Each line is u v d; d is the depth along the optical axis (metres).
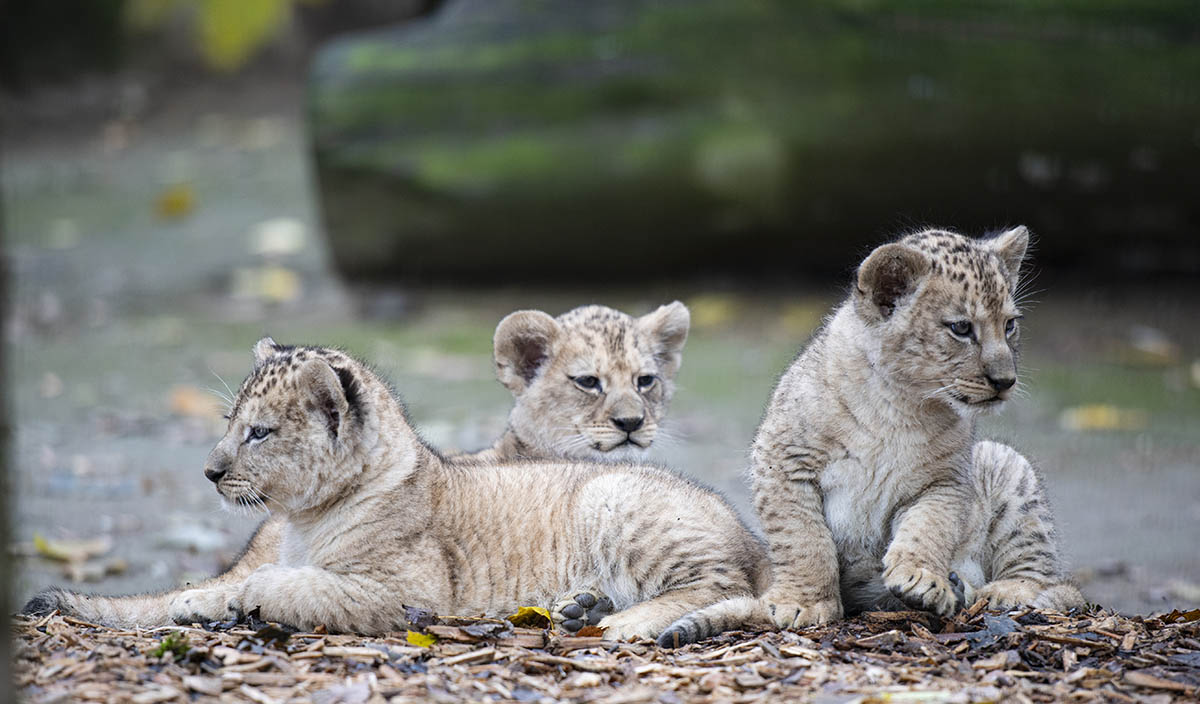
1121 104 17.14
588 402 10.79
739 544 8.56
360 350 17.39
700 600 8.09
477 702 6.36
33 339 17.95
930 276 7.96
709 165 18.30
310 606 7.63
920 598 7.55
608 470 8.69
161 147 29.42
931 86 17.56
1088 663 7.05
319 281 20.50
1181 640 7.43
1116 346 17.30
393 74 19.20
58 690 6.24
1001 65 17.34
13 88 32.25
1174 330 17.83
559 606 8.07
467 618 7.80
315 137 19.31
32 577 9.66
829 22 17.98
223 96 33.06
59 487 12.19
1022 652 7.15
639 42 18.64
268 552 8.94
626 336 11.04
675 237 19.05
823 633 7.60
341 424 8.06
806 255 19.31
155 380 16.28
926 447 8.02
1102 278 19.50
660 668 6.87
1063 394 15.79
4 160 28.45
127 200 25.30
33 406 15.12
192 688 6.36
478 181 18.73
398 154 19.05
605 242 19.11
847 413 8.02
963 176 17.92
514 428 11.20
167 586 9.56
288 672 6.66
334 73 19.36
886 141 17.83
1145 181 17.70
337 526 8.08
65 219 24.09
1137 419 14.91
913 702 6.28
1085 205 18.14
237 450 8.16
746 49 18.30
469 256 19.41
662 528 8.31
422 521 8.13
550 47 18.89
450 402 15.41
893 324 7.97
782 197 18.44
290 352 8.49
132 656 6.77
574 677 6.76
